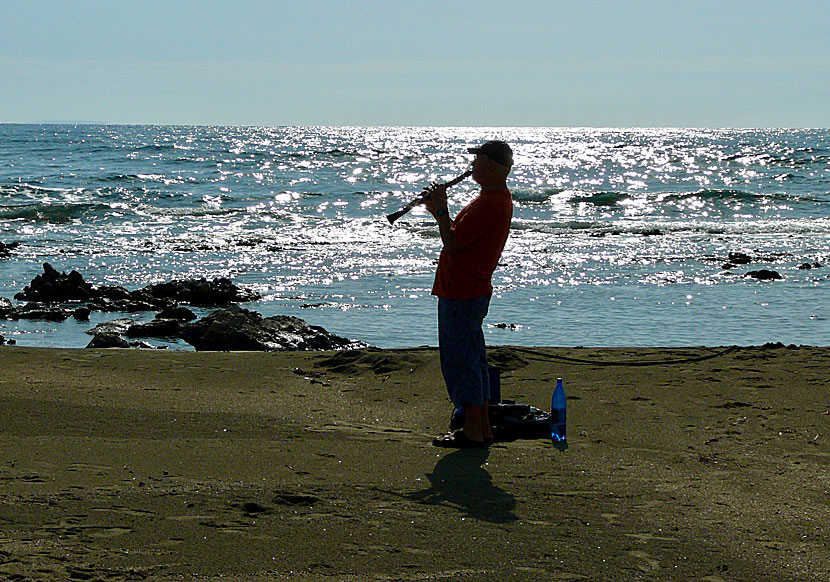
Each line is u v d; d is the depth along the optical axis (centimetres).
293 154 10425
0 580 448
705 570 503
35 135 17675
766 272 2586
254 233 3622
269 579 470
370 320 1952
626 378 1039
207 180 6519
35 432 767
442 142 17375
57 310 2042
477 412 756
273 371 1085
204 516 557
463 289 748
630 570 499
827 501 629
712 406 909
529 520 573
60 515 545
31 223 3850
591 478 668
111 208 4272
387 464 693
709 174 8206
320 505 588
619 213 4756
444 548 521
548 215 4653
